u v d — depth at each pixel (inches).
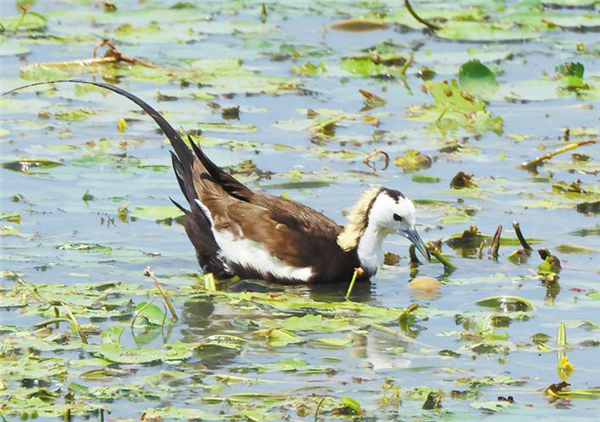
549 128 818.2
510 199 698.2
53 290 557.6
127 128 785.6
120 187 694.5
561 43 1013.2
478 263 622.5
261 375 484.7
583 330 537.3
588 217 674.8
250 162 727.7
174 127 785.6
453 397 469.1
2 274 573.3
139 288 572.1
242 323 539.5
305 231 605.6
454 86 853.2
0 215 642.2
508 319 550.3
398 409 456.4
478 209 682.8
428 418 450.0
